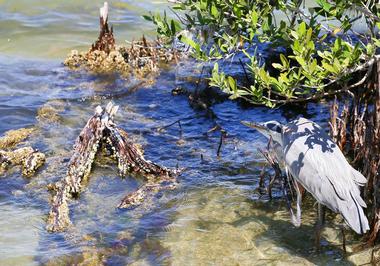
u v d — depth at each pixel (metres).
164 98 14.93
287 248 10.03
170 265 9.69
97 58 16.36
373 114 10.37
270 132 10.57
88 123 12.38
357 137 11.46
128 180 11.89
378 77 10.26
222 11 10.71
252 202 11.20
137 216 10.86
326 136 10.06
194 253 9.95
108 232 10.47
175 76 15.91
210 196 11.38
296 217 10.48
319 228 9.90
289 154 10.03
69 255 9.92
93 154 12.12
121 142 12.17
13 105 14.40
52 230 10.48
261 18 10.70
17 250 10.00
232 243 10.16
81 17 18.97
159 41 16.50
